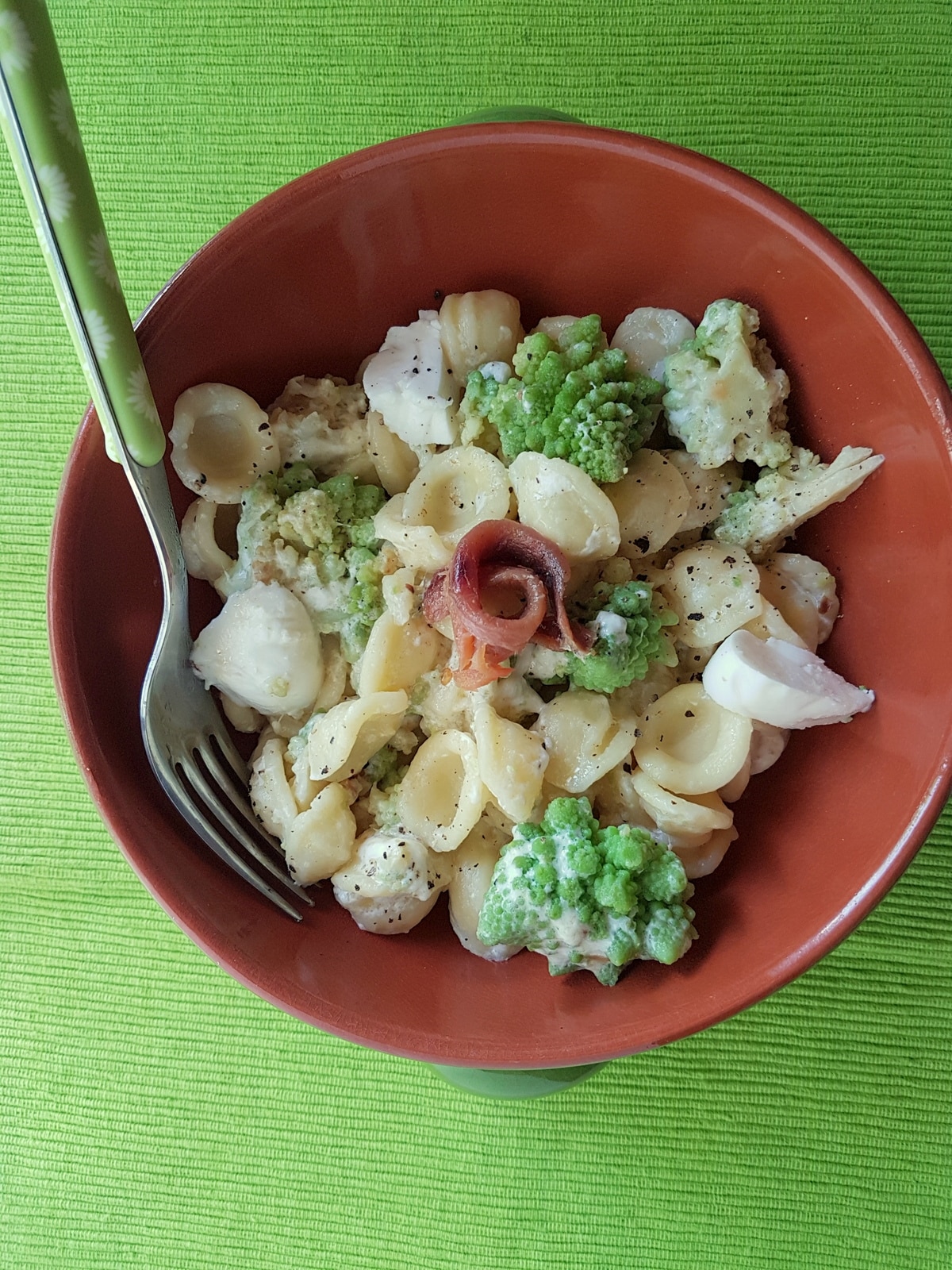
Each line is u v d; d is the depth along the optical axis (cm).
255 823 22
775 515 21
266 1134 25
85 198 16
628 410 20
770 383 20
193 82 24
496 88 24
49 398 25
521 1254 25
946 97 23
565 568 20
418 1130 25
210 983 26
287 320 21
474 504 21
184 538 21
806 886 20
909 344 18
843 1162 24
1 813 26
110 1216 26
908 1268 24
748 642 20
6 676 25
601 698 21
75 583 19
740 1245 24
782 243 19
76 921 26
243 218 19
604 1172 25
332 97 24
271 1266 25
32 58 15
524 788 20
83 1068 26
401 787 21
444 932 22
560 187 20
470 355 21
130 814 19
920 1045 24
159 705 20
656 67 24
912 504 19
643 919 20
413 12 24
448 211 20
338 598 21
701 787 21
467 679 20
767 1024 24
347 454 22
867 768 20
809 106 23
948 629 18
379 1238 25
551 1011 20
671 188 19
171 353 20
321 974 20
